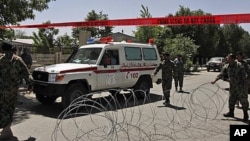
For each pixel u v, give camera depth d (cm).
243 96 787
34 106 973
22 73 630
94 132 650
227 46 6712
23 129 690
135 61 1095
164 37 2914
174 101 1087
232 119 800
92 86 941
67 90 875
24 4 1329
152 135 638
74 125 722
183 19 920
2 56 604
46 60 1770
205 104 1006
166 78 1011
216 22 863
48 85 869
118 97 1139
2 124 599
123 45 1060
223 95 1262
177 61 1377
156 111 899
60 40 4738
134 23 1013
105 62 979
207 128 705
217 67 3325
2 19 1314
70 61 1022
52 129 689
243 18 821
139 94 1116
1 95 596
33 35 4206
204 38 5288
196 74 2853
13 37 1484
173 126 722
